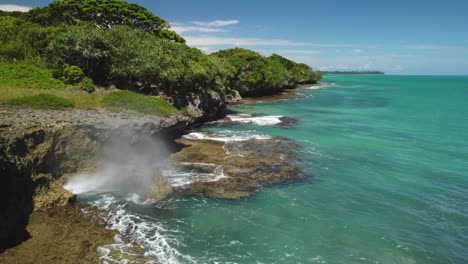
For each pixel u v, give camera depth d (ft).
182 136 106.93
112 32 129.70
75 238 43.01
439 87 485.56
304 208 57.00
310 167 79.20
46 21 160.66
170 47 138.41
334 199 61.21
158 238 45.52
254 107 199.21
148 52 120.57
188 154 85.71
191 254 42.24
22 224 44.91
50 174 56.13
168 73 113.39
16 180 46.50
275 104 220.02
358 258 43.19
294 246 45.34
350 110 191.52
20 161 48.42
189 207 55.52
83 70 118.11
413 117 164.76
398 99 270.46
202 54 192.95
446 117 165.27
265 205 57.62
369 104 227.81
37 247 40.04
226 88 233.55
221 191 62.49
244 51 343.26
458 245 46.98
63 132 59.98
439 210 57.67
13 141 48.39
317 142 104.88
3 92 79.87
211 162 79.71
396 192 65.26
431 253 44.88
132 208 53.93
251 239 46.62
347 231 49.85
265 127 128.36
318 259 42.55
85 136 64.18
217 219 51.88
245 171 73.92
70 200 53.98
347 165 81.61
